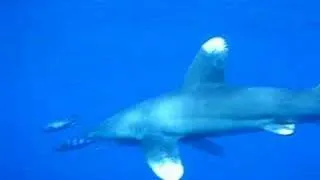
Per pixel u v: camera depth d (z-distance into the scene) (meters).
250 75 19.06
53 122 12.78
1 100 20.22
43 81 20.72
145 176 15.94
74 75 20.48
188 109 7.46
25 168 16.89
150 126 7.55
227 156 15.30
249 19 20.56
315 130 15.62
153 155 7.10
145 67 19.66
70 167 16.84
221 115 7.37
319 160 15.22
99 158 16.56
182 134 7.46
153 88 18.72
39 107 19.38
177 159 7.01
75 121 13.15
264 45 20.17
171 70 19.28
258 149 15.41
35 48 22.19
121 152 16.16
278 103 7.33
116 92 18.91
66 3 21.62
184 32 20.72
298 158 15.39
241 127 7.40
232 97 7.41
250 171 15.30
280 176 14.96
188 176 15.19
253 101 7.36
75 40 21.80
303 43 20.06
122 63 20.09
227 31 20.45
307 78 18.78
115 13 21.33
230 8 20.56
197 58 7.44
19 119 19.00
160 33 20.84
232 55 19.92
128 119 7.73
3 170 16.66
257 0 20.39
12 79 21.23
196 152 15.24
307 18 20.11
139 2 21.16
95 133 8.09
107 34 21.59
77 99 19.16
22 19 22.02
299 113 7.35
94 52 21.12
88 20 21.80
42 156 17.23
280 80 18.73
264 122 7.38
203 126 7.39
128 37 21.02
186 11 20.84
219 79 7.48
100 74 20.12
